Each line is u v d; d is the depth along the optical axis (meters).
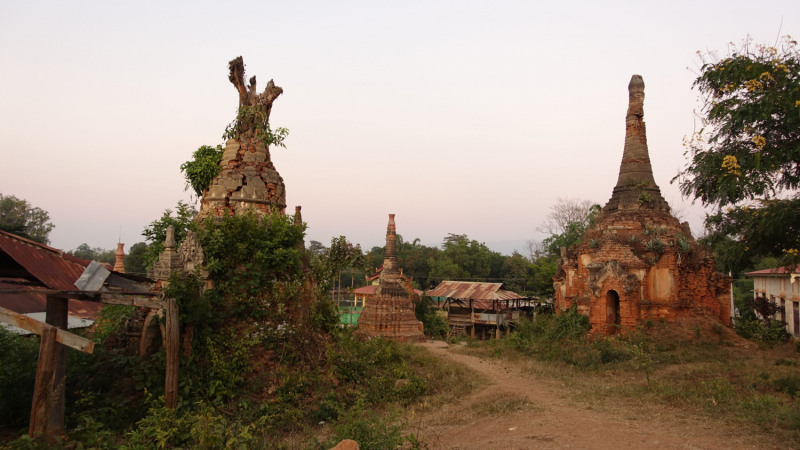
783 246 13.85
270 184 16.86
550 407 12.97
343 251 18.08
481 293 46.03
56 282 9.56
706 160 13.82
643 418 11.45
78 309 26.20
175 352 10.35
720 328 21.98
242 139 17.02
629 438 10.04
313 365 13.94
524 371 19.20
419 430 11.30
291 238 15.52
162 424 9.23
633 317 22.36
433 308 44.38
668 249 23.30
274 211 15.95
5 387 10.27
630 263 23.31
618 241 23.92
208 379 11.84
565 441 10.02
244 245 13.98
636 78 27.02
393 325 34.41
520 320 27.97
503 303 49.62
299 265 15.45
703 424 10.67
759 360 18.44
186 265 12.93
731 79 13.48
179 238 15.10
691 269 23.67
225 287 13.64
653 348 20.52
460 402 14.31
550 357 21.73
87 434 9.13
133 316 12.57
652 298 23.19
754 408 11.41
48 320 10.13
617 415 11.84
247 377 12.58
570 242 51.47
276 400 12.24
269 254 14.70
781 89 12.50
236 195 16.09
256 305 13.91
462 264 80.31
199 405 10.82
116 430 10.12
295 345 13.84
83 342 8.48
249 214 14.70
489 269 82.19
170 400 10.20
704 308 23.28
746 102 13.03
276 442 10.09
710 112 13.84
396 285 35.94
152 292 11.83
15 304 22.41
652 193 25.89
